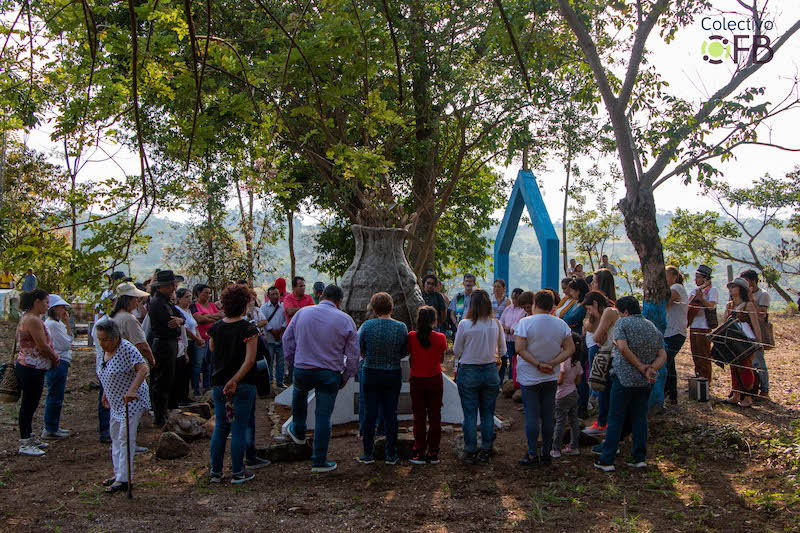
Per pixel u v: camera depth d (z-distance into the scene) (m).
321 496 5.34
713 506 4.91
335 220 21.73
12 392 6.53
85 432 7.63
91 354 13.80
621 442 6.77
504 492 5.40
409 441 6.51
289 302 10.26
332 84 4.39
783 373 10.34
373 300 6.30
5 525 4.61
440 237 24.62
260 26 10.55
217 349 5.71
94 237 3.22
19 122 4.76
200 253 18.20
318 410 6.07
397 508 5.05
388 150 14.80
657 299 7.74
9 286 20.20
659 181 7.75
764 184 22.86
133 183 3.64
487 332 6.24
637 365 5.73
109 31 3.62
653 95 8.24
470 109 16.33
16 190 14.85
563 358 6.00
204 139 4.09
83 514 4.86
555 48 8.97
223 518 4.84
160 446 6.54
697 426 6.91
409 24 14.86
